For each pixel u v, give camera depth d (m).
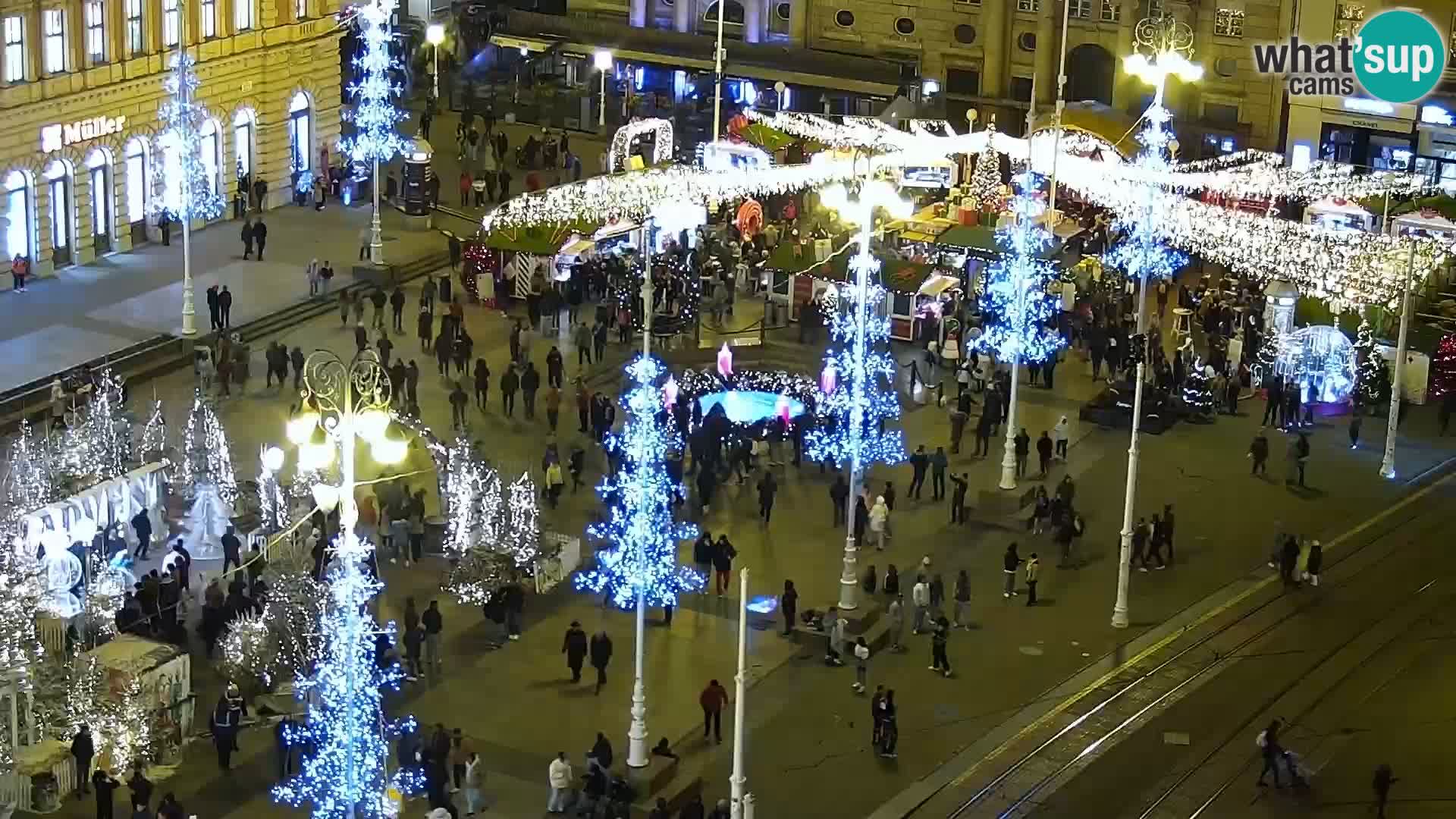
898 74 123.81
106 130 96.19
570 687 65.62
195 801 58.41
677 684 66.12
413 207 107.00
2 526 66.88
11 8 89.50
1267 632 71.94
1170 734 64.75
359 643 58.50
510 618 68.19
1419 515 82.25
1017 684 67.56
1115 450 86.81
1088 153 112.50
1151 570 76.31
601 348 91.44
